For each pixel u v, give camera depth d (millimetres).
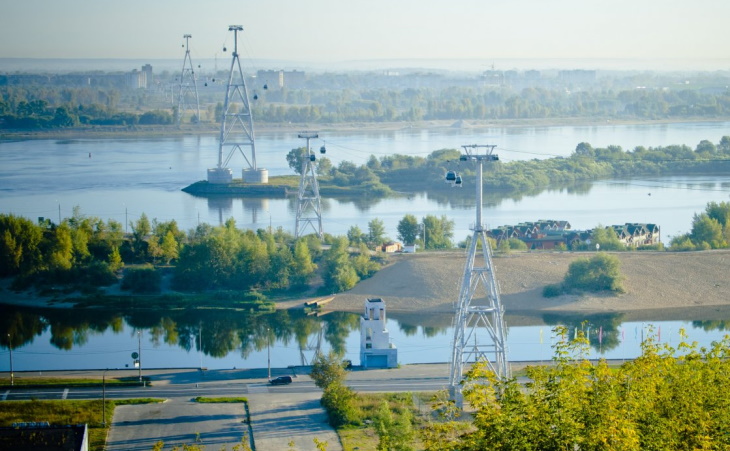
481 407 149250
